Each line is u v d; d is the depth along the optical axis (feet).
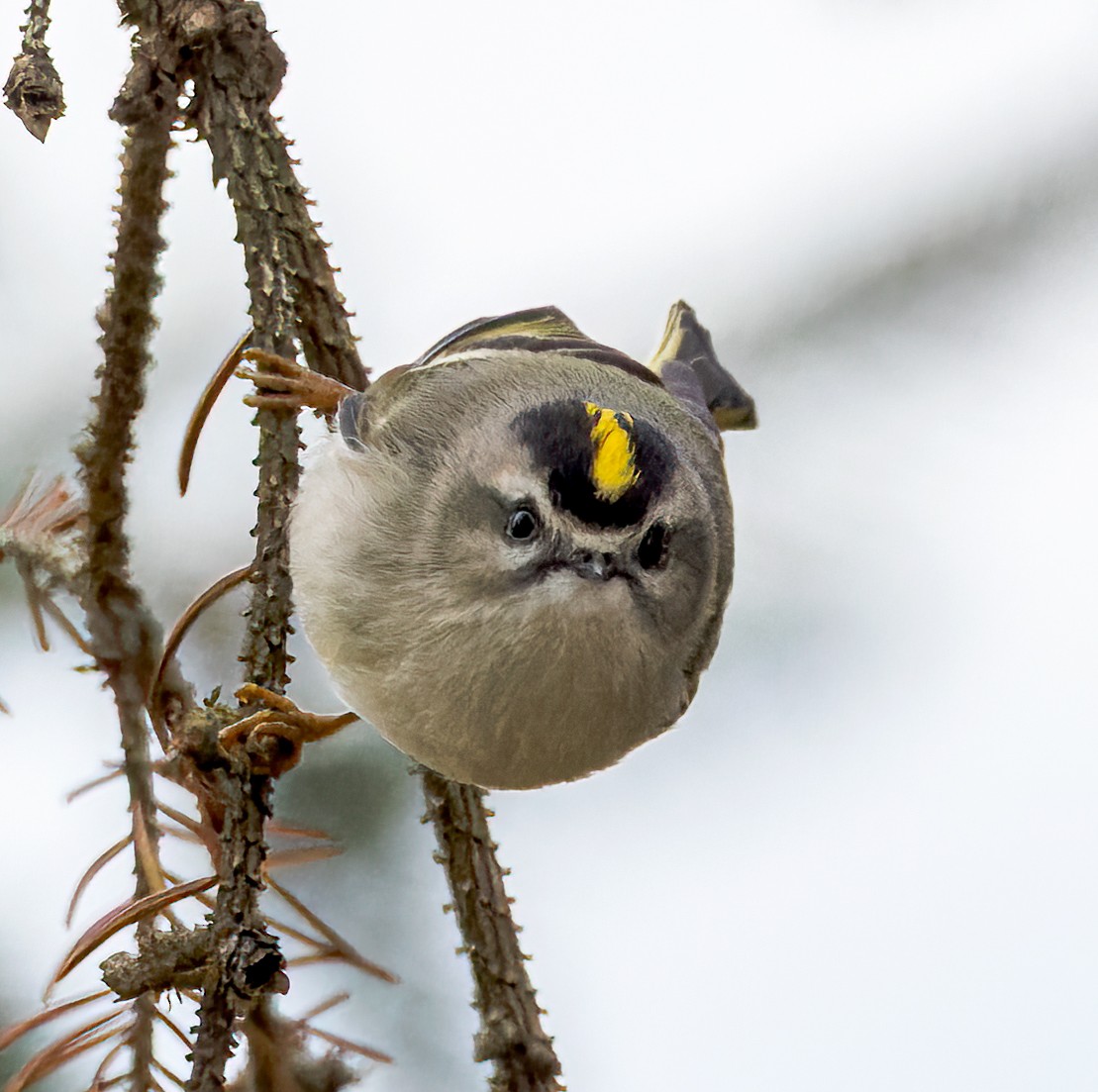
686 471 6.99
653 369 7.09
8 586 6.99
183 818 6.87
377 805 7.00
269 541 6.89
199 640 7.02
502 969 6.92
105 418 6.91
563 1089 6.91
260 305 6.91
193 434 6.93
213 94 6.92
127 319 6.91
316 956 6.86
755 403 7.08
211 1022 6.83
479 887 6.93
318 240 6.94
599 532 6.96
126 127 6.92
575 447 6.97
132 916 6.84
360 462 6.98
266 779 6.87
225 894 6.85
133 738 6.88
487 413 6.98
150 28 6.92
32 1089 6.89
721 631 7.03
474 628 6.97
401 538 6.97
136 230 6.91
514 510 6.97
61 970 6.84
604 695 6.98
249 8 6.93
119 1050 6.84
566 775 6.99
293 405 6.91
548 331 7.09
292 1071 6.84
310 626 6.98
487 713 6.97
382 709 6.98
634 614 6.97
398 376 7.00
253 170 6.93
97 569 6.89
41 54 6.90
